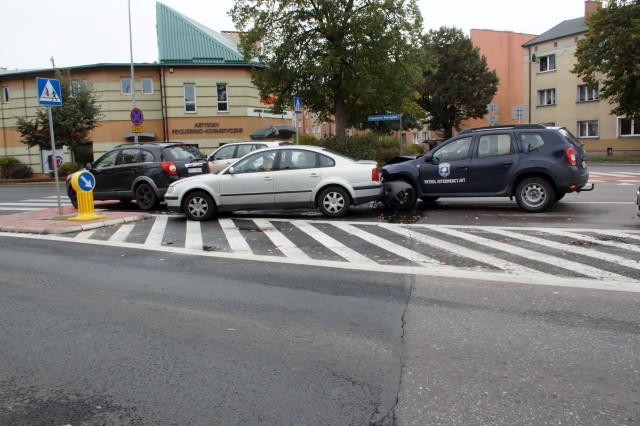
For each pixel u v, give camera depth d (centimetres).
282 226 1085
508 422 325
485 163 1158
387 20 2280
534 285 617
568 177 1104
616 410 338
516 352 430
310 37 2322
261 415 340
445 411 340
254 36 2405
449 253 796
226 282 668
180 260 802
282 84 2455
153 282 677
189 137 3209
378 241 902
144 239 987
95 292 637
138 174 1417
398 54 2341
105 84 3159
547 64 4366
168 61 3170
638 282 618
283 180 1154
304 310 550
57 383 394
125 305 582
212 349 452
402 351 438
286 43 2350
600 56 3231
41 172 3406
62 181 2742
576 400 352
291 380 390
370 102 2483
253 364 420
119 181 1438
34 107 3325
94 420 340
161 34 3253
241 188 1167
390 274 685
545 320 500
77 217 1190
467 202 1358
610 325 483
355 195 1142
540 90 4428
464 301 565
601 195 1401
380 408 345
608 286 604
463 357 423
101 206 1570
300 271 714
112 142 3192
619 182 1759
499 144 1159
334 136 2533
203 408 351
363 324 504
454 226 1021
